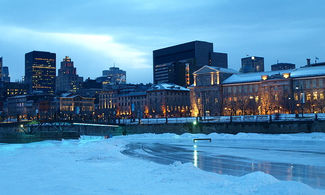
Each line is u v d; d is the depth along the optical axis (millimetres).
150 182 32562
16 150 74625
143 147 85125
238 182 29766
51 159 53375
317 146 78188
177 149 78750
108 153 63031
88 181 33344
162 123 142875
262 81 186750
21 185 31219
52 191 28469
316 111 163125
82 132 167625
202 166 49906
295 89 178500
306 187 23656
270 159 56875
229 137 108812
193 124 133625
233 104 184375
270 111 169250
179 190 28719
